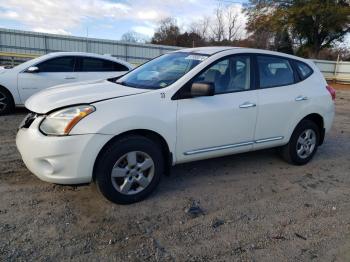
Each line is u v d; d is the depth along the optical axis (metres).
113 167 3.35
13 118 7.27
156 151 3.58
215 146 4.05
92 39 26.12
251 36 42.09
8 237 2.86
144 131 3.56
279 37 40.88
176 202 3.66
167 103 3.62
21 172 4.22
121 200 3.47
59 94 3.61
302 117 4.83
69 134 3.15
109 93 3.56
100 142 3.22
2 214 3.22
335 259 2.83
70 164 3.18
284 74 4.76
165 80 3.90
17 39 23.83
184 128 3.73
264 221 3.38
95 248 2.79
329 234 3.21
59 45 25.19
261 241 3.03
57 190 3.78
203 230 3.15
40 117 3.34
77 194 3.71
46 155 3.17
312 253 2.89
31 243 2.80
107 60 8.55
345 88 26.19
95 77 8.28
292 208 3.70
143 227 3.14
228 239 3.03
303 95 4.81
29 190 3.74
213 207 3.61
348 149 6.18
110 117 3.27
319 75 5.26
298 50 41.03
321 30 38.41
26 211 3.30
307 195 4.06
